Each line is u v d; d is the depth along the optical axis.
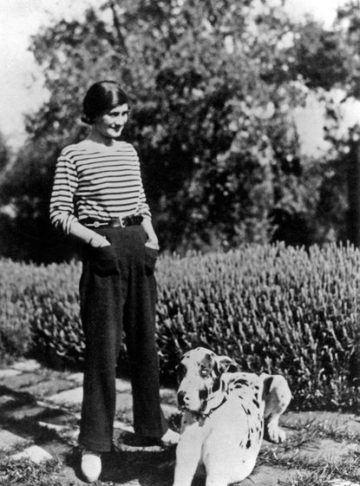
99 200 3.13
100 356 3.14
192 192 9.73
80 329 5.82
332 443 3.50
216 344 4.67
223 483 2.78
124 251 3.12
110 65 9.73
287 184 9.91
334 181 9.80
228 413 2.91
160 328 5.07
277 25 9.63
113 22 9.92
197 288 5.09
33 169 12.54
